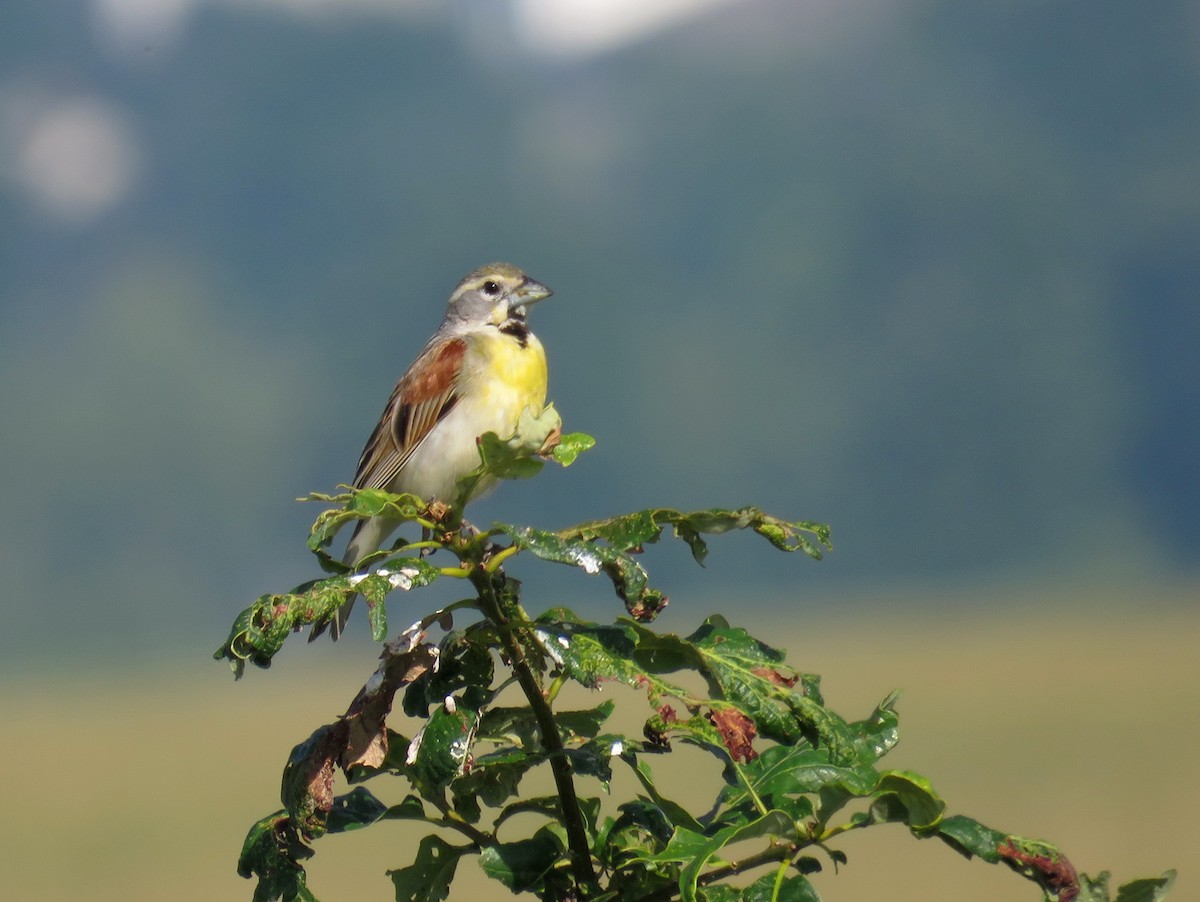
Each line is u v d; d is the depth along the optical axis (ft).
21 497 601.62
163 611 554.87
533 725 12.44
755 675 10.62
